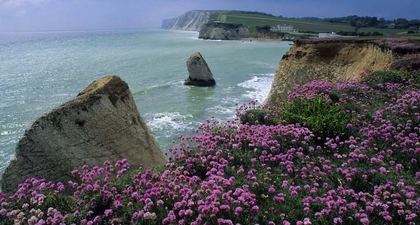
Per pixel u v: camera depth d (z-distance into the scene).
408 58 19.28
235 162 8.33
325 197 6.55
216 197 6.23
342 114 10.69
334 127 9.69
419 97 11.21
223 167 7.90
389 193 6.40
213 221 5.84
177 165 8.42
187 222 6.05
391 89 13.72
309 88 14.84
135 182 7.33
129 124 12.27
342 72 30.17
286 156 8.32
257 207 5.91
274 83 32.78
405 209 6.16
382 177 7.20
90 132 11.27
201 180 7.80
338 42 32.12
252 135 9.46
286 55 34.34
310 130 9.95
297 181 7.41
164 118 28.58
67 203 7.08
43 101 35.06
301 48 33.47
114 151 11.61
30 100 35.38
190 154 8.88
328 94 13.45
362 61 29.08
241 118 12.40
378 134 9.12
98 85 12.20
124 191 6.93
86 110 11.32
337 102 12.70
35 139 10.55
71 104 11.15
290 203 6.42
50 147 10.67
